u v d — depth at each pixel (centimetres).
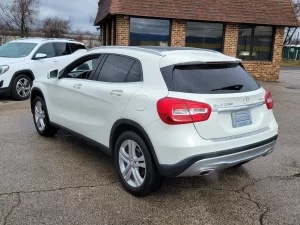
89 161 472
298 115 822
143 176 364
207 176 431
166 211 341
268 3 1545
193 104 321
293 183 414
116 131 390
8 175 416
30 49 1003
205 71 360
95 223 315
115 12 1312
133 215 331
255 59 1584
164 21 1424
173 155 320
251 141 356
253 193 385
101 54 448
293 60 4212
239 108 347
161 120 324
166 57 356
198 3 1438
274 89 1332
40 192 373
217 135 333
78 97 456
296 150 540
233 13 1473
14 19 2573
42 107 573
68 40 1122
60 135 595
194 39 1479
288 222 324
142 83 362
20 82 942
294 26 1553
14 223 310
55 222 315
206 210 345
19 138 572
